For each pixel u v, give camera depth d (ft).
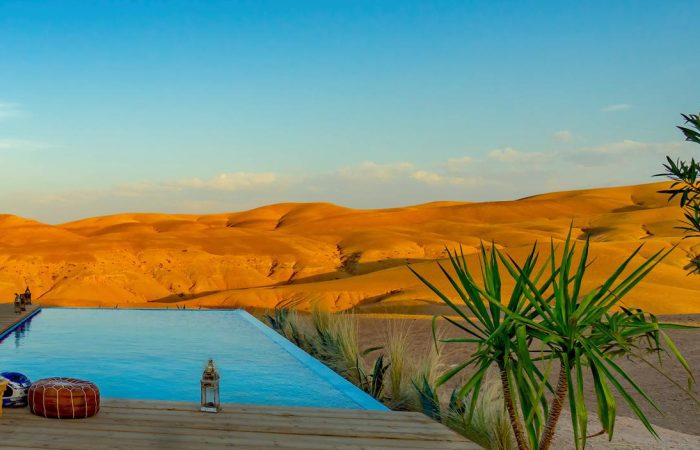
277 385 30.58
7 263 322.34
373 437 18.34
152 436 17.81
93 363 37.32
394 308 163.84
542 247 217.15
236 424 19.33
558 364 44.47
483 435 22.40
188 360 38.42
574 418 13.70
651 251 235.40
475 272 196.95
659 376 42.42
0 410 19.85
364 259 379.76
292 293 230.48
